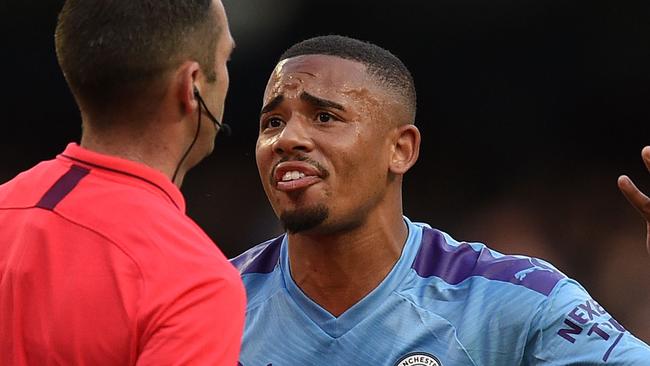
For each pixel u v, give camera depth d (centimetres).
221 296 749
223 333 744
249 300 1110
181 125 812
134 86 783
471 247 1104
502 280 1039
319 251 1045
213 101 833
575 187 3800
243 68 3416
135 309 735
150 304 733
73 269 752
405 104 1052
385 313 1048
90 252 755
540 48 3472
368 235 1041
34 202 791
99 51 775
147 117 796
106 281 744
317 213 1002
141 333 735
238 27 3253
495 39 3447
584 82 3600
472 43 3453
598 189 3791
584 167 3806
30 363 752
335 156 1002
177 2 796
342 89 1009
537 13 3322
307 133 1002
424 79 3597
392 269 1059
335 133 1005
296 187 998
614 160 3794
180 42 794
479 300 1033
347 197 1012
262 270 1130
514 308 1017
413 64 3506
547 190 3819
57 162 816
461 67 3556
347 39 1053
